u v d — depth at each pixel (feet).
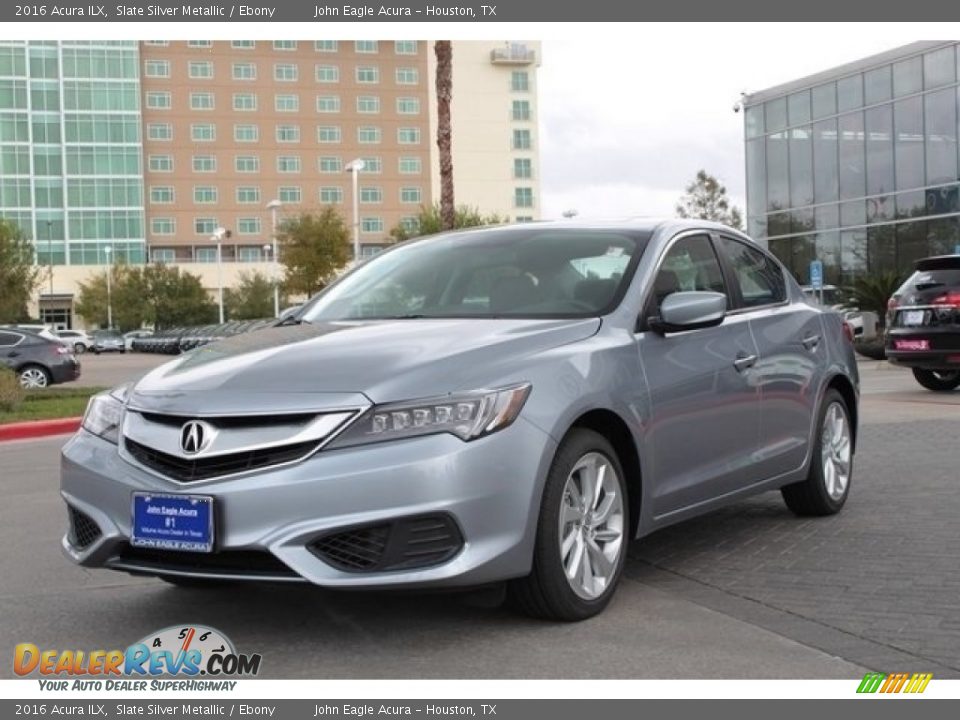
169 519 12.71
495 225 18.94
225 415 12.75
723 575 16.37
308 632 13.92
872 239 115.44
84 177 315.58
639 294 15.88
